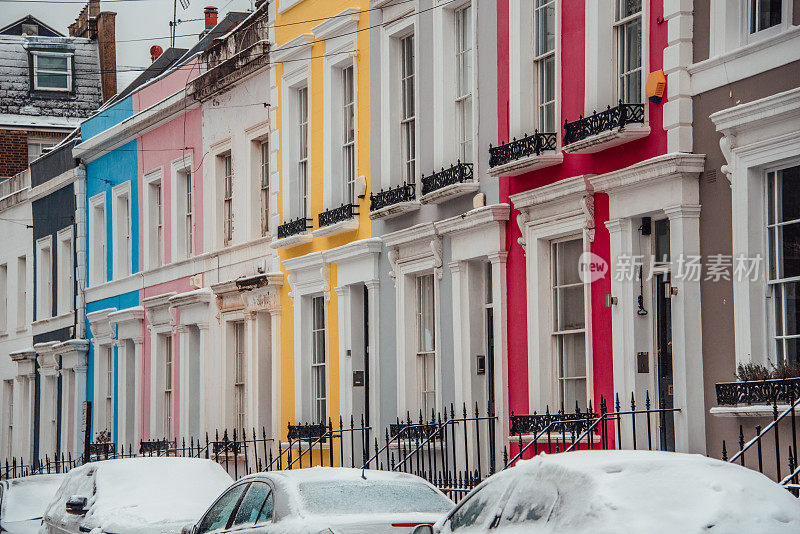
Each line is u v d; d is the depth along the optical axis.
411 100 23.59
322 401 26.75
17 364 43.19
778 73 15.23
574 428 17.80
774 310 15.38
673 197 16.48
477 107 21.16
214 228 31.17
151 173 34.53
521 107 19.91
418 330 23.36
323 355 26.80
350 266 25.03
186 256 33.09
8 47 50.34
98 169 37.81
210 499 18.14
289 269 27.33
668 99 16.77
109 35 50.56
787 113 14.89
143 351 34.78
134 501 17.91
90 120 38.56
